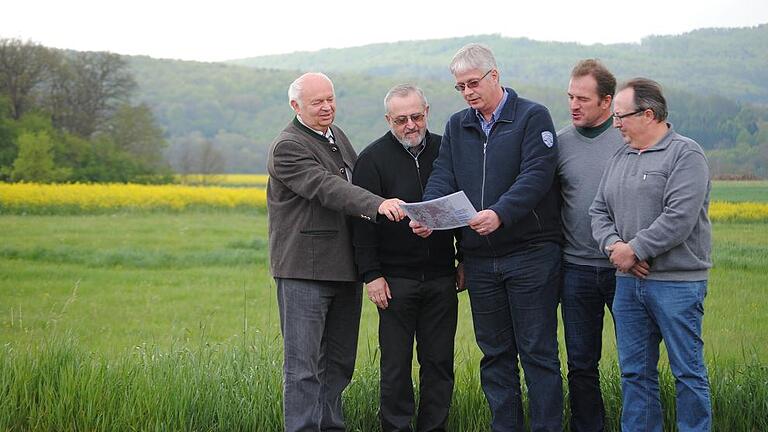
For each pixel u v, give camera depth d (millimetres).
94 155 54000
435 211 4395
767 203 20688
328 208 4793
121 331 10250
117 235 23641
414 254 4914
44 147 50594
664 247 4195
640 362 4453
